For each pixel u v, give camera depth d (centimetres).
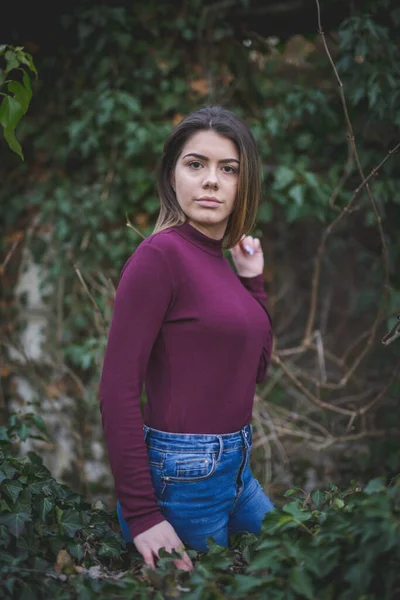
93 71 331
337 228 363
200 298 162
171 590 147
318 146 330
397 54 294
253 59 337
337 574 145
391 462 321
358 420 347
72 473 353
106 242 336
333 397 381
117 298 161
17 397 361
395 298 307
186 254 165
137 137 318
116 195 333
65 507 177
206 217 168
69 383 354
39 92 341
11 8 332
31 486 172
